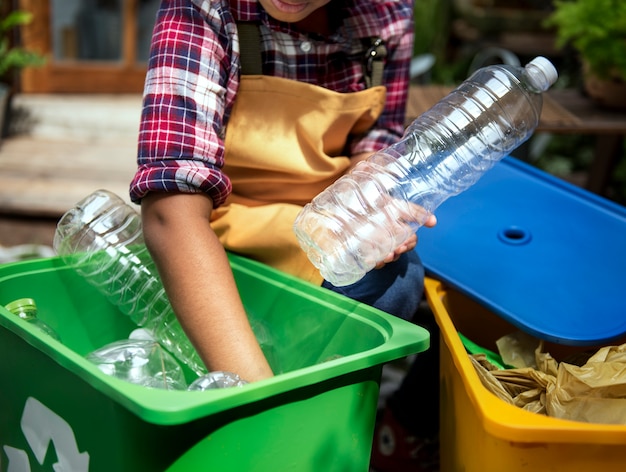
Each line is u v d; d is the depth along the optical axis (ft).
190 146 4.60
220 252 4.49
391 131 6.01
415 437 6.06
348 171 5.65
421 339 4.28
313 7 4.90
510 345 5.42
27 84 13.61
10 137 12.87
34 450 4.52
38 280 5.44
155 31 4.85
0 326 4.53
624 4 9.48
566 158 15.62
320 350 4.97
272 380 3.67
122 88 14.11
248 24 5.08
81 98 13.74
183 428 3.62
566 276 5.34
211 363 4.30
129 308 5.61
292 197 5.47
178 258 4.40
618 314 4.97
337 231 4.62
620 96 9.54
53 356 3.93
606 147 10.87
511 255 5.58
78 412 4.03
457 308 5.81
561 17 10.29
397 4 5.81
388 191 4.87
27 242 10.09
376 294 5.20
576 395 4.35
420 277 5.37
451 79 17.25
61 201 10.37
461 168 5.23
